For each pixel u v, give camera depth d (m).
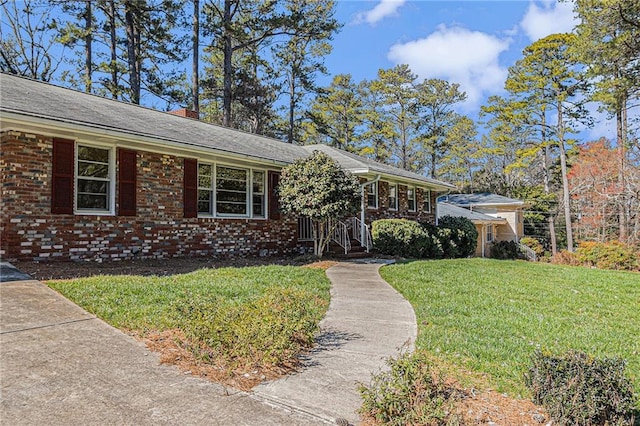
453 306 6.87
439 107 38.62
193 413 2.97
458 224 20.23
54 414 2.83
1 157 7.98
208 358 3.85
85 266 8.30
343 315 6.08
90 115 9.07
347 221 15.40
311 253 14.41
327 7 26.34
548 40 28.06
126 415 2.88
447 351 4.62
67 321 4.66
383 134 38.38
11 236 7.84
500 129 34.16
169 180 10.62
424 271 10.77
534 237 33.00
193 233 11.21
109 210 9.44
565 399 3.14
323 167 11.79
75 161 8.87
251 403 3.20
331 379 3.73
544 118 30.73
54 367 3.53
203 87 26.52
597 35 17.05
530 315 6.55
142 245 9.98
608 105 21.48
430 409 2.92
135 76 22.52
